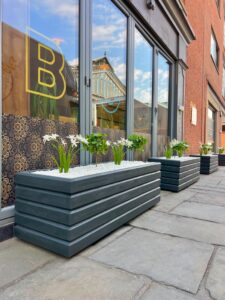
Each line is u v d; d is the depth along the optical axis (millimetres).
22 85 1975
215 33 10602
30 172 1853
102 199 1841
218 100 12281
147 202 2611
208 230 2082
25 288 1224
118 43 3387
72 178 1591
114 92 3332
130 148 3033
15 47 1917
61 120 2381
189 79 6852
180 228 2125
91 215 1713
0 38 1734
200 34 7930
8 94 1849
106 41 3121
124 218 2141
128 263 1497
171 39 5074
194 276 1358
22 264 1456
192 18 6949
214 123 12125
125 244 1777
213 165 6617
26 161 1988
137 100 3973
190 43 6578
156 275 1365
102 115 3072
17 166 1909
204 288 1247
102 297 1164
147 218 2391
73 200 1539
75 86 2576
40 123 2137
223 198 3293
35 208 1676
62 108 2404
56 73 2336
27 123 2008
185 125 6535
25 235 1731
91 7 2736
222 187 4129
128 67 3574
